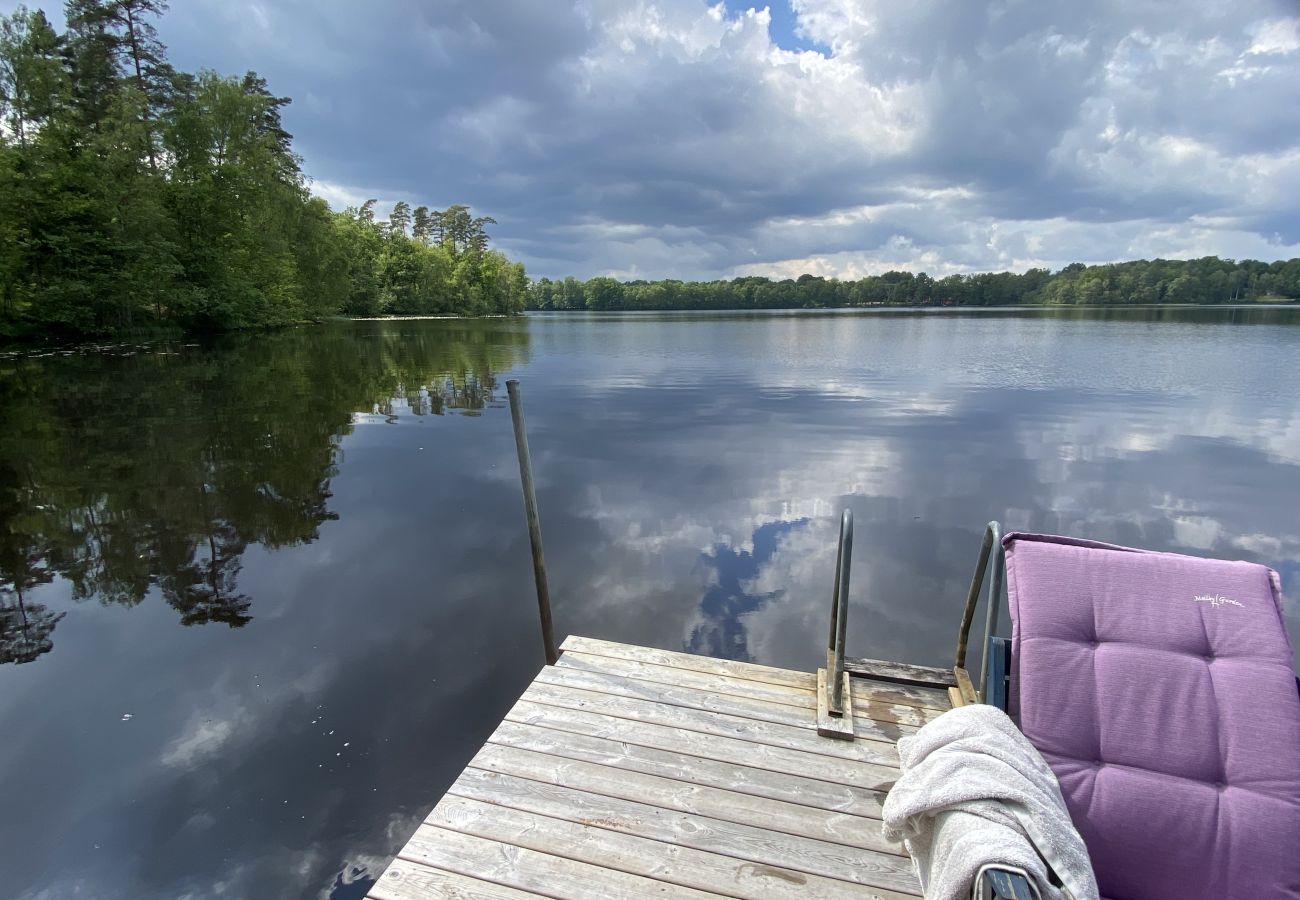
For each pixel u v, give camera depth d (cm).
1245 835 155
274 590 450
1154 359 1897
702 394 1378
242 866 232
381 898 180
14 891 223
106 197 2241
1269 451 830
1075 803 167
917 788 156
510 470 761
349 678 347
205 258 2781
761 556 510
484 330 3866
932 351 2331
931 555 510
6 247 2027
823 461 798
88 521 584
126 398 1234
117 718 314
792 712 263
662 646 381
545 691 277
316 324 3959
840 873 189
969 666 354
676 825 206
